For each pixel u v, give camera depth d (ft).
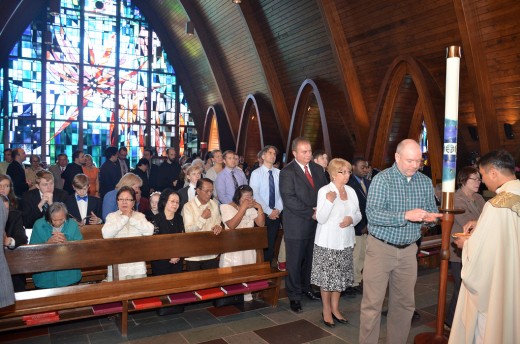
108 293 11.20
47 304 10.37
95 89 52.47
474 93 22.93
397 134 30.89
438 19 24.03
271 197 16.40
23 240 11.12
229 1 39.93
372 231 9.71
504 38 20.98
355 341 11.22
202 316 12.79
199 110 58.44
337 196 12.23
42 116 49.24
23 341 10.89
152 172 27.81
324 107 34.32
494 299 7.49
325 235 12.10
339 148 34.40
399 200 9.58
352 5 28.45
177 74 57.31
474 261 7.75
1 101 47.50
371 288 9.70
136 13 54.85
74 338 11.12
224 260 14.37
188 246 12.76
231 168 17.54
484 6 20.89
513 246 7.50
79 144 51.39
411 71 26.50
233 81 48.14
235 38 43.09
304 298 14.48
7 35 47.11
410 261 9.66
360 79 31.42
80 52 51.47
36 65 49.19
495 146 23.40
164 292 11.46
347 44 30.63
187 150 58.49
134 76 54.90
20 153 25.14
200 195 13.64
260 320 12.55
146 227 12.72
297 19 33.91
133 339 11.10
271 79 40.14
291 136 38.45
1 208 8.50
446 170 8.95
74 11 51.26
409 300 9.73
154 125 56.18
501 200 7.64
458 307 8.40
